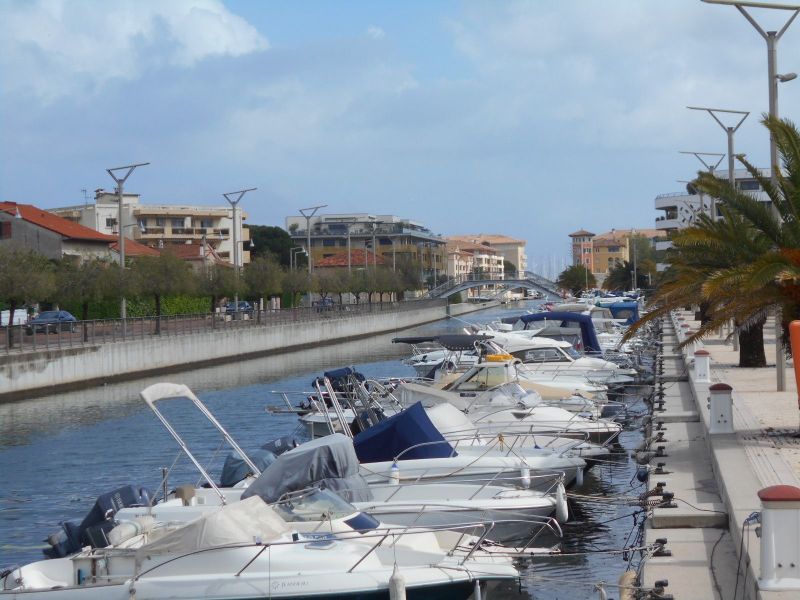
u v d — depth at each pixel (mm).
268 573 13234
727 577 12305
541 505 17328
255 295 87938
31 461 30219
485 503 17188
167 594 13203
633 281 137500
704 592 11758
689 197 140875
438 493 18469
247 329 75438
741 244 20719
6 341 50000
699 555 13297
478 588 13492
